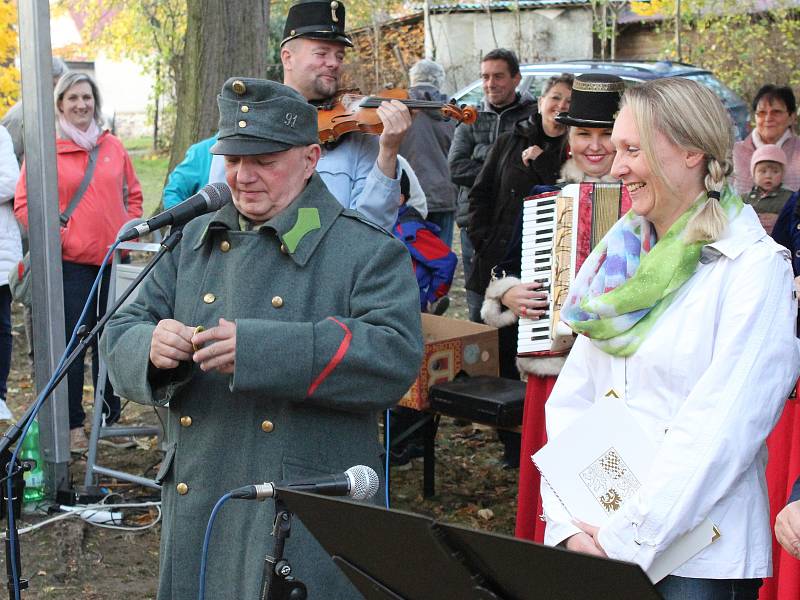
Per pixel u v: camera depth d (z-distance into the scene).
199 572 2.65
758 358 2.24
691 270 2.33
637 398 2.40
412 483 5.42
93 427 5.19
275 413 2.62
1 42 9.47
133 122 19.91
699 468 2.20
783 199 5.73
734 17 14.98
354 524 1.92
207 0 8.30
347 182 4.05
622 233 2.54
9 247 5.88
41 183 4.87
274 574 2.19
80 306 5.75
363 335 2.56
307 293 2.65
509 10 17.67
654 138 2.33
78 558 4.51
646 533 2.22
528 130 5.04
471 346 5.11
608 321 2.40
